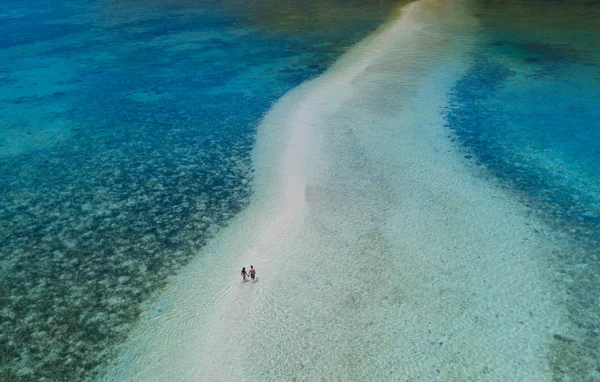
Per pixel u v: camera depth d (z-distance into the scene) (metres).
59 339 20.27
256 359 18.48
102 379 18.38
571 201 27.83
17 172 33.75
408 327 19.59
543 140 35.16
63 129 40.50
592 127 36.78
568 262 22.98
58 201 30.19
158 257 24.92
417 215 26.61
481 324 19.67
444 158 32.91
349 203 27.88
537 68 49.62
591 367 17.86
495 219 26.22
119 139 38.50
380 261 23.19
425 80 47.78
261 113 42.44
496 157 32.97
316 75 51.53
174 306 21.53
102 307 21.83
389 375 17.72
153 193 30.77
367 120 38.94
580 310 20.25
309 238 25.00
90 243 26.27
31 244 26.30
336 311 20.44
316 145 35.06
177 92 48.38
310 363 18.25
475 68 50.53
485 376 17.61
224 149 36.19
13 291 23.05
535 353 18.44
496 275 22.20
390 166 31.89
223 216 28.11
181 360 18.80
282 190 30.02
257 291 21.69
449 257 23.36
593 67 48.97
